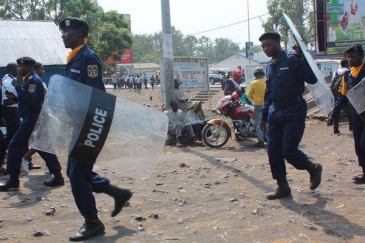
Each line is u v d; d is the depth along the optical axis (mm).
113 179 6609
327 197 5297
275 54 5059
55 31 16094
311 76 4855
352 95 5406
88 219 4191
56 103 3961
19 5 40500
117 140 4074
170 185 6188
